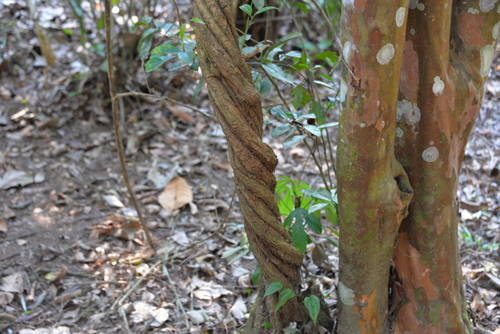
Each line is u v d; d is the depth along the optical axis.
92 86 3.95
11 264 2.73
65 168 3.49
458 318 1.85
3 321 2.37
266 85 2.02
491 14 1.70
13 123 3.75
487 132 3.99
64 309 2.49
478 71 1.72
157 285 2.67
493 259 2.82
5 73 4.09
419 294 1.83
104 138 3.75
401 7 1.42
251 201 1.74
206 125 3.95
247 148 1.68
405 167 1.72
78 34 4.45
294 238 1.85
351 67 1.50
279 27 4.38
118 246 2.95
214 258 2.89
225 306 2.56
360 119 1.53
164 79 4.15
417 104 1.64
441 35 1.56
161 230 3.10
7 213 3.08
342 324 1.86
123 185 3.42
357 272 1.74
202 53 1.64
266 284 1.92
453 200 1.76
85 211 3.19
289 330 1.90
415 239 1.77
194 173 3.57
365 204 1.63
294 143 1.84
